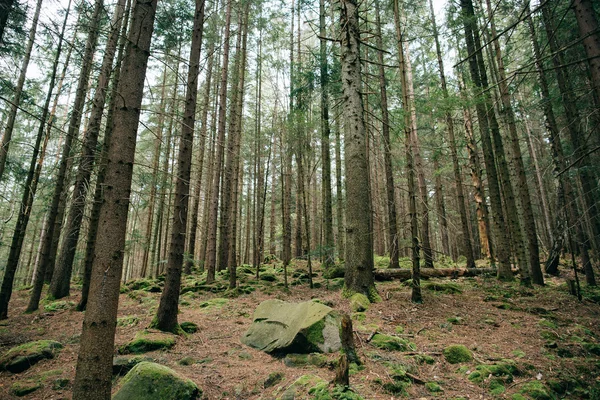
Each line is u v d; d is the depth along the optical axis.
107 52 8.95
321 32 13.96
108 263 3.16
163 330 6.36
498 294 8.76
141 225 25.42
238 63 16.12
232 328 7.09
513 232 9.90
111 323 3.11
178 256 6.73
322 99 12.80
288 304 6.99
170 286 6.59
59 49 9.03
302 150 11.48
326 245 14.26
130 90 3.57
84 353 2.96
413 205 7.52
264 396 4.13
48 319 8.19
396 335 5.71
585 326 6.40
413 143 13.08
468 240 13.58
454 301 7.93
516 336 5.87
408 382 4.20
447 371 4.61
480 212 17.03
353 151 8.34
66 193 9.71
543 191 17.78
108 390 3.00
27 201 8.67
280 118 11.45
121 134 3.45
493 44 13.64
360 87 8.69
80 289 13.10
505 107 10.13
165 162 16.81
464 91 9.52
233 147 13.89
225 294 10.35
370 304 7.34
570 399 4.11
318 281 11.90
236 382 4.56
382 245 24.09
